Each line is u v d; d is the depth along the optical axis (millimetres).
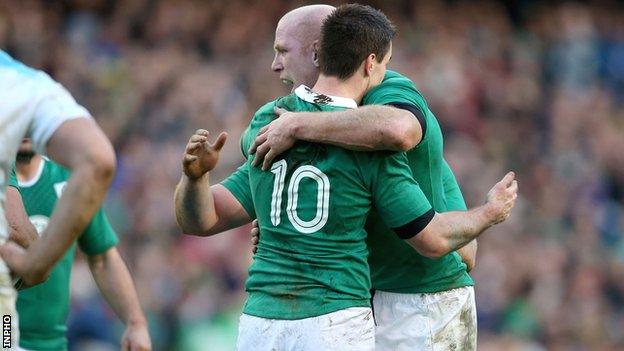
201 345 39875
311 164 16062
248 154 17312
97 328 37500
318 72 17484
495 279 48031
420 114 16516
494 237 50625
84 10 59031
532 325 47031
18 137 13102
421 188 17406
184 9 60406
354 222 16031
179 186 17391
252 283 16344
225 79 56031
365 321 15984
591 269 51875
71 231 12930
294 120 16078
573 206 57562
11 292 13297
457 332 18141
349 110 15969
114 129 51594
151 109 53406
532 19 70875
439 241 16406
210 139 51406
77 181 12820
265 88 56281
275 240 16219
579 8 71875
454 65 63156
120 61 56406
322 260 15859
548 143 62531
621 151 63250
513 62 67688
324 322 15703
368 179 16031
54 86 13312
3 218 13422
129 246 44625
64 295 20953
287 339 15828
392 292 17953
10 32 55844
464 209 18766
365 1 66188
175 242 44312
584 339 47969
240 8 61688
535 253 50938
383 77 17109
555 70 69500
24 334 20516
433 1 67938
